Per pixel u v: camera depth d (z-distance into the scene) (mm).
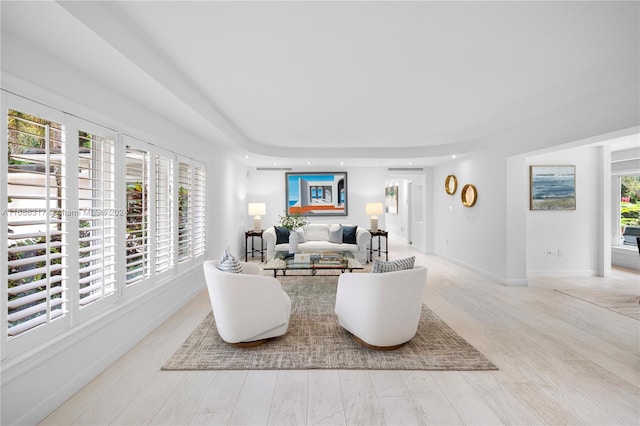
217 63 2441
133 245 2848
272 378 2229
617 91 2906
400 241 10266
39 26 1591
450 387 2123
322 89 2998
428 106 3506
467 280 5066
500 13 1801
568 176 5336
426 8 1750
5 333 1605
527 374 2281
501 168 4801
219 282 2562
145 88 2434
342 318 2881
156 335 2947
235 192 6281
